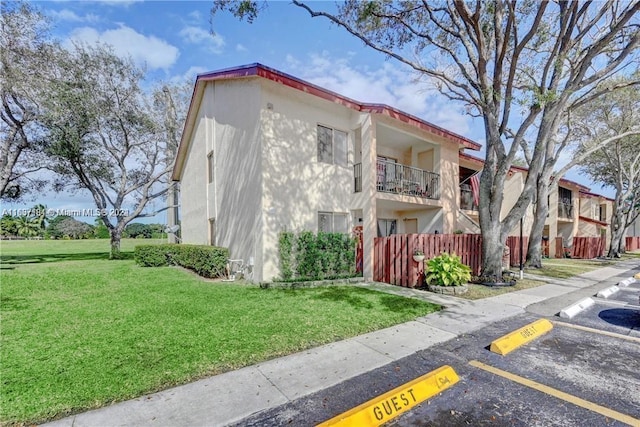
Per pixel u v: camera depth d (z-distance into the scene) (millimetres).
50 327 4938
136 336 4535
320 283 8703
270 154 8938
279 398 3004
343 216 10695
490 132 8945
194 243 14336
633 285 9508
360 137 11555
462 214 14297
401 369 3643
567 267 14078
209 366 3617
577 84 8477
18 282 8359
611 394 3154
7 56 12562
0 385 3137
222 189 11125
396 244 9023
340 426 2590
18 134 15234
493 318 5730
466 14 8188
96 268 11789
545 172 13359
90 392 3029
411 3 8633
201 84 12102
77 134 15461
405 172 12727
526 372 3629
